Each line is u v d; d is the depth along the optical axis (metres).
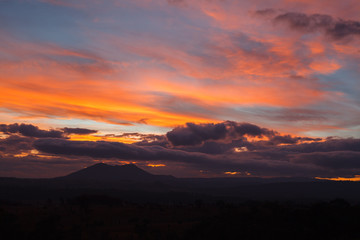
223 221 53.00
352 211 54.56
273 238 45.94
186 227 58.22
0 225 48.91
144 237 52.16
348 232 47.66
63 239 51.53
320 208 53.50
